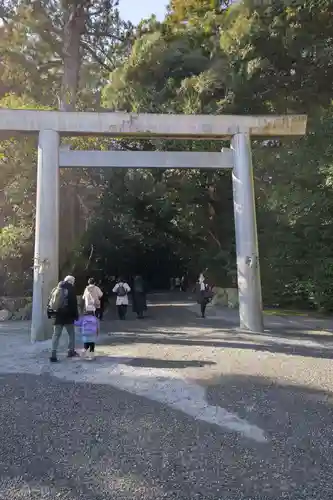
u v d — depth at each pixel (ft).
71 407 15.55
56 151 32.53
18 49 72.02
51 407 15.56
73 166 33.40
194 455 11.53
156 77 59.88
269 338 30.40
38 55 75.77
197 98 53.01
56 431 13.28
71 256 58.85
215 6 60.59
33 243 48.03
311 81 50.42
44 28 71.46
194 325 37.63
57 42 73.51
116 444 12.28
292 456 11.50
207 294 44.39
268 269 52.95
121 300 42.45
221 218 64.44
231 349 26.27
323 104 51.11
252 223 34.27
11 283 48.55
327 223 44.65
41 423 13.98
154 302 68.49
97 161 33.35
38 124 32.42
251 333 32.63
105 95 65.05
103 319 43.01
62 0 70.13
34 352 25.77
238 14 50.62
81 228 63.26
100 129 33.09
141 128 33.55
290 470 10.68
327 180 39.06
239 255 34.50
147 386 18.26
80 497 9.36
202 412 15.02
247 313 33.86
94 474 10.45
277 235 50.62
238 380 19.22
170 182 60.85
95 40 80.84
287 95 51.96
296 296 52.16
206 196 62.23
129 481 10.09
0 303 44.70
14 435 12.96
